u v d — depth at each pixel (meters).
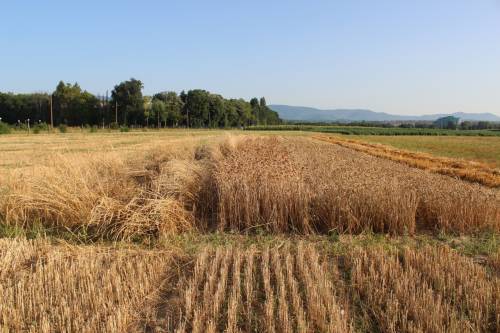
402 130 92.44
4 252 6.19
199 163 13.84
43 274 5.36
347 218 8.07
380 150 31.66
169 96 110.75
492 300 4.94
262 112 156.25
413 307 4.52
